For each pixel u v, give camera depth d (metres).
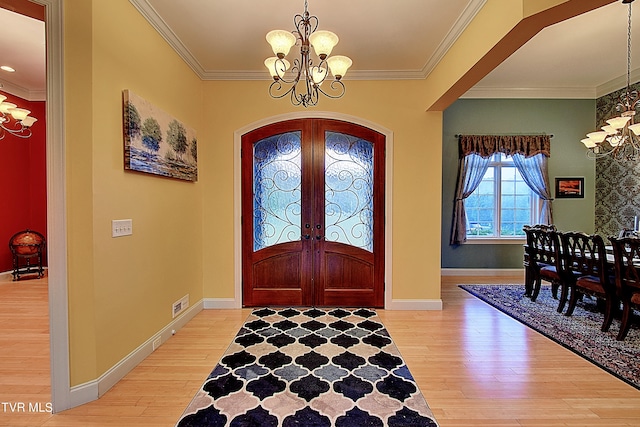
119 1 2.29
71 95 1.96
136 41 2.51
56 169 1.92
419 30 2.96
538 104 5.78
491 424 1.86
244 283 4.00
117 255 2.29
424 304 3.92
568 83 5.46
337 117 3.89
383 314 3.74
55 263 1.93
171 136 3.01
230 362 2.57
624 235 3.74
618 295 3.02
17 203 5.57
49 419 1.88
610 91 5.43
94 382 2.07
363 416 1.92
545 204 5.74
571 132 5.78
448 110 5.79
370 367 2.50
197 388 2.20
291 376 2.36
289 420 1.88
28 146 5.75
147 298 2.68
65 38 1.93
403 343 2.95
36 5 1.88
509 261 5.89
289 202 4.00
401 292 3.93
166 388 2.20
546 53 4.29
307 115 3.91
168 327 3.04
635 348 2.85
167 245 3.03
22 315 3.60
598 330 3.26
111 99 2.21
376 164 3.93
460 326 3.37
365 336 3.10
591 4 1.84
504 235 5.95
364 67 3.75
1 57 4.30
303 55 2.34
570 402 2.07
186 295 3.45
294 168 3.98
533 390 2.21
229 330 3.23
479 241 5.88
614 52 4.26
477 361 2.61
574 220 5.82
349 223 3.99
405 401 2.07
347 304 4.00
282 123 3.94
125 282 2.38
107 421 1.87
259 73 3.84
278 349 2.81
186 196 3.45
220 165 3.91
